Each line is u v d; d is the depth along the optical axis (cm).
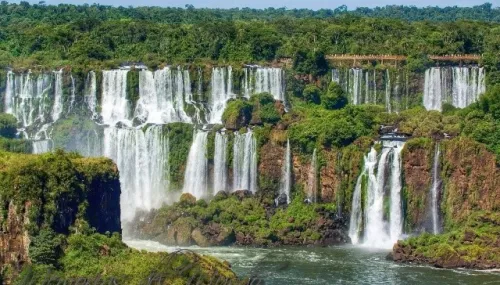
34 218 16750
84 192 17788
